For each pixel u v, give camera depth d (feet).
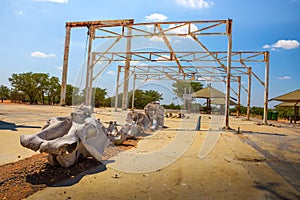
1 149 15.57
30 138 11.28
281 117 102.32
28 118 34.22
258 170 13.97
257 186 11.23
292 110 100.22
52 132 12.44
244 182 11.73
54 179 10.78
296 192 10.61
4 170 11.43
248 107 63.93
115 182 10.97
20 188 9.57
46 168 11.98
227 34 33.94
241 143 23.40
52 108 54.49
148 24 35.19
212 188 10.74
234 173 13.19
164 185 10.90
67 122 13.43
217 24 33.83
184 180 11.71
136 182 11.13
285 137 29.35
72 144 12.32
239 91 76.07
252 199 9.68
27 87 106.93
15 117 34.99
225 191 10.43
